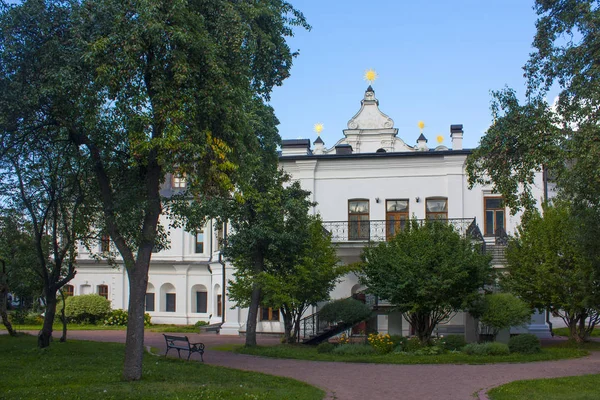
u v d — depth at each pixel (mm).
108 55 12703
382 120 37531
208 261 39062
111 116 14328
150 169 14227
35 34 14188
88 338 27859
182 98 12898
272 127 21078
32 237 22703
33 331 32156
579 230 17078
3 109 13781
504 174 14094
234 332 29953
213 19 14156
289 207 22031
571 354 19484
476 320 22391
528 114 13602
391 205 29141
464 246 21109
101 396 11359
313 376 15531
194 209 15531
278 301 21641
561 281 21766
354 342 22578
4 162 17297
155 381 13547
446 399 12344
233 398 11664
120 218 13875
